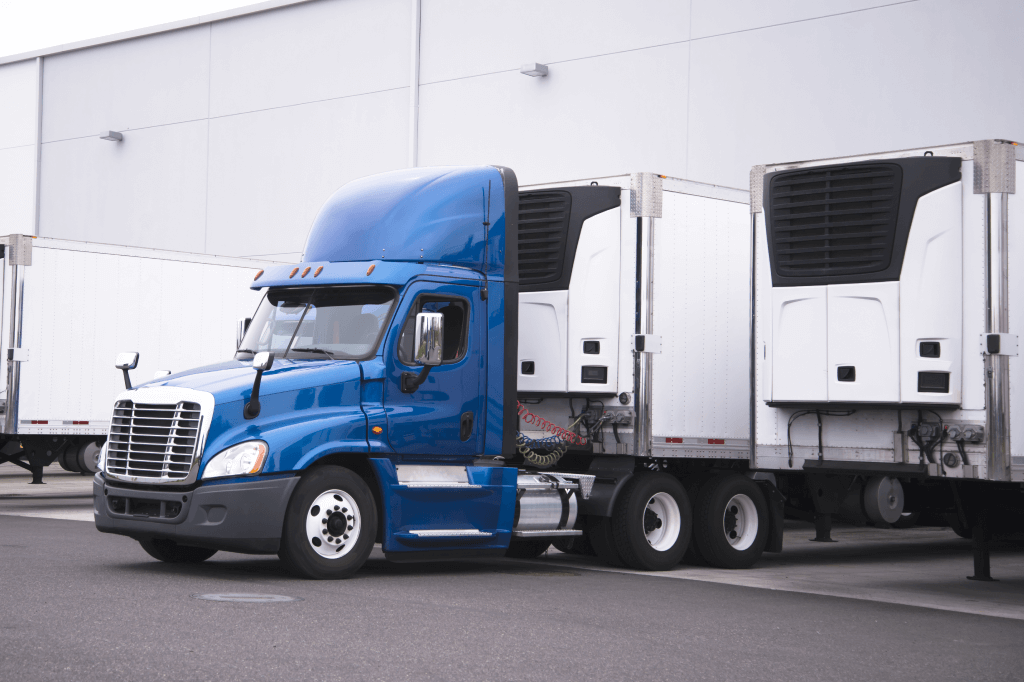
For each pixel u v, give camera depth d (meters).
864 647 7.59
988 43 19.33
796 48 21.53
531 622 7.98
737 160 22.23
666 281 12.10
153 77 33.00
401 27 28.08
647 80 23.58
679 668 6.61
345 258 11.04
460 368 11.00
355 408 10.31
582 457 12.87
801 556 14.55
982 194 9.91
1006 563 14.17
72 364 18.59
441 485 10.75
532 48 25.50
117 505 10.10
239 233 30.92
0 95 36.66
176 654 6.27
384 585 9.74
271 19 30.61
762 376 11.14
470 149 26.42
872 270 10.34
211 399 9.68
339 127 29.11
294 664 6.17
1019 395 9.89
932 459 10.16
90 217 34.22
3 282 18.08
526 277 12.52
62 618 7.23
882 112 20.45
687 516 12.29
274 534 9.66
